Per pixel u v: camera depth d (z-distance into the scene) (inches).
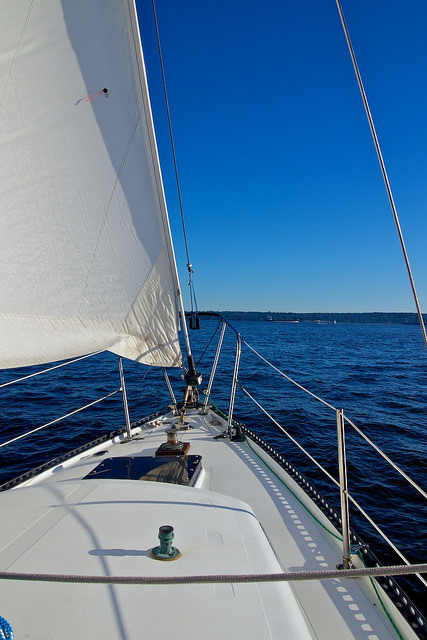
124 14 120.2
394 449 380.5
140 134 131.2
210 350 1264.8
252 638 60.2
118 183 130.7
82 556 76.3
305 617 90.1
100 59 121.3
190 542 81.4
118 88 125.1
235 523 89.4
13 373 807.1
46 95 114.9
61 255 123.1
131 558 76.1
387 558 217.6
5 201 111.9
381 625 88.3
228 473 161.0
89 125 122.4
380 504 274.7
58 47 115.1
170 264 149.5
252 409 519.5
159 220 143.3
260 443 191.9
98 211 128.6
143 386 652.1
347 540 104.3
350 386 739.4
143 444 194.7
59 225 121.6
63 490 101.5
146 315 148.9
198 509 94.0
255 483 152.6
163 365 167.0
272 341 1923.0
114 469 136.8
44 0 110.3
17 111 111.2
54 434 392.8
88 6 117.0
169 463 143.6
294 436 412.2
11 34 108.0
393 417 507.2
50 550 78.0
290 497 142.7
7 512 91.7
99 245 131.2
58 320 125.3
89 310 132.9
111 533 83.4
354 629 87.1
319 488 294.8
